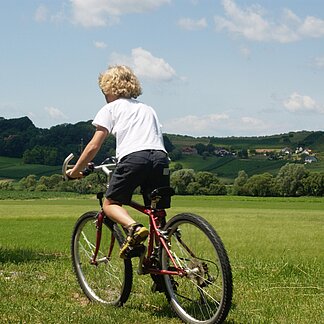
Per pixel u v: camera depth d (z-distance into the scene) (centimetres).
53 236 3412
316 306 797
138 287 888
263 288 917
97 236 816
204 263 668
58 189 13325
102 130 746
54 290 855
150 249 727
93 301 814
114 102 760
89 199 11925
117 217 728
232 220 5994
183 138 19350
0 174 14775
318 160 17088
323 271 1147
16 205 9712
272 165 16388
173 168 15575
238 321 698
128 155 720
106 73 778
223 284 638
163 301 791
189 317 696
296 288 923
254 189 13162
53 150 16288
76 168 751
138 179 721
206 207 9581
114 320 685
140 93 781
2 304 745
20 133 17612
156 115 764
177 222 697
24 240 3039
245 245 2992
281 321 709
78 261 848
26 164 16012
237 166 16300
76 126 17325
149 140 729
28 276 960
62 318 682
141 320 700
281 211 8412
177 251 704
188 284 706
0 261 1234
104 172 763
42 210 8150
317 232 4244
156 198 707
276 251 2530
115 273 797
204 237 665
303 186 13000
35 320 681
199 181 13412
